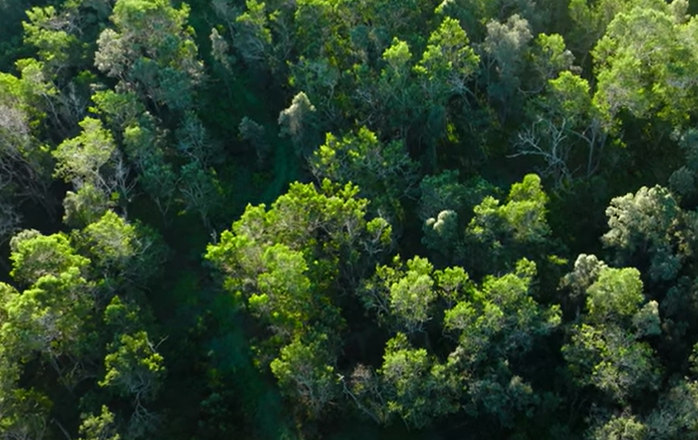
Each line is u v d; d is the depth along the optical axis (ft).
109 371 299.58
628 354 262.88
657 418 253.24
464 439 300.40
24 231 352.69
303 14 403.75
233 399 329.93
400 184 354.95
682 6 384.47
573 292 296.71
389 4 392.88
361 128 353.31
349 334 325.01
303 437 310.45
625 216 298.15
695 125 343.05
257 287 315.17
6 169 382.01
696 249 294.66
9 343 296.30
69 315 304.30
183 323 361.92
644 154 359.25
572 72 378.73
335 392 292.61
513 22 379.55
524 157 376.48
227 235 313.73
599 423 264.72
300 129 385.91
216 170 423.23
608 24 376.89
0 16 485.15
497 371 282.97
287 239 319.47
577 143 364.79
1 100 378.32
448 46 363.76
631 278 272.10
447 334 298.76
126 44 420.36
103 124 405.80
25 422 287.48
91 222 355.15
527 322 280.10
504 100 379.55
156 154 382.01
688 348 279.28
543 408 283.18
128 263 344.08
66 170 373.61
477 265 312.91
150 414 310.04
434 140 366.22
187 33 448.65
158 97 409.90
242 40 436.35
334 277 318.24
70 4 461.37
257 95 458.09
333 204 310.86
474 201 329.52
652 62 350.23
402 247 345.92
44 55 425.28
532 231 304.91
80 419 314.76
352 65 402.31
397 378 278.46
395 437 305.73
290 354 282.36
